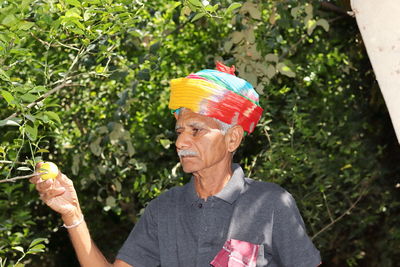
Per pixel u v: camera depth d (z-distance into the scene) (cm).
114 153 428
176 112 219
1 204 446
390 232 620
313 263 211
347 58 566
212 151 211
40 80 413
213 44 536
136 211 552
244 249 207
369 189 566
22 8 213
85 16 237
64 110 494
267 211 212
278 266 216
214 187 215
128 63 402
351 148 576
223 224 213
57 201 209
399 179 592
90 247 214
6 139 372
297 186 546
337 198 564
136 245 224
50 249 654
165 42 420
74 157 417
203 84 208
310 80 510
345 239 634
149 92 512
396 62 174
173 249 217
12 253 516
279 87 532
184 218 217
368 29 176
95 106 496
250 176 486
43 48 422
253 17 354
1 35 210
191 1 254
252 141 514
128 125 511
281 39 409
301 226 215
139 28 414
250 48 357
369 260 656
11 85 212
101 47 266
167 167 528
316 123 568
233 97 210
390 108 175
